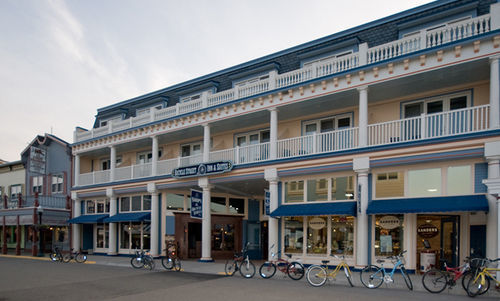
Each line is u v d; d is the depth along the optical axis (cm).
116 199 2492
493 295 1013
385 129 1518
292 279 1338
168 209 2236
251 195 2303
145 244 2317
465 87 1476
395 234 1433
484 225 1352
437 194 1348
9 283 1302
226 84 2172
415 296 1010
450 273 1077
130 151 2664
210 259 1931
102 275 1493
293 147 1752
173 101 2420
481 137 1231
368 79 1473
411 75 1384
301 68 1734
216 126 2045
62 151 2916
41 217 2508
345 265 1207
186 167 2003
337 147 1571
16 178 3291
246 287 1173
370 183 1476
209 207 1942
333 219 1589
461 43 1279
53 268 1762
